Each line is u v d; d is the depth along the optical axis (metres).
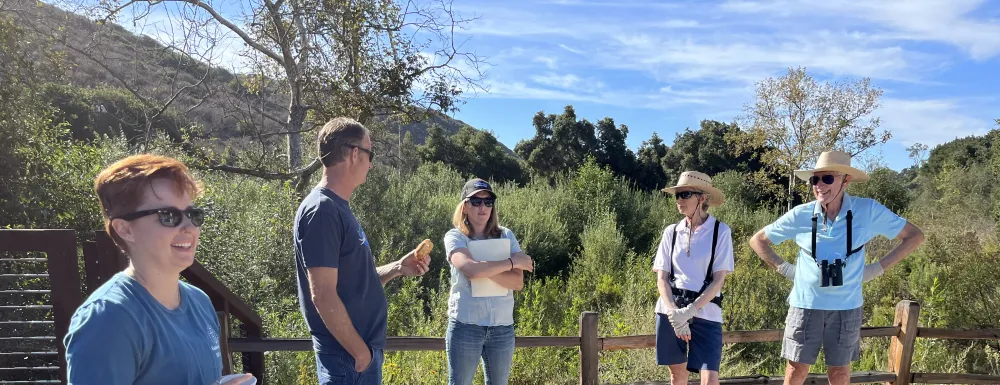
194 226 1.53
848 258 3.81
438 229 13.91
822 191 3.80
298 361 5.80
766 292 10.60
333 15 10.02
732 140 28.80
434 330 7.44
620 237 13.91
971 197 25.38
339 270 2.40
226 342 3.45
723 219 17.61
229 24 10.08
